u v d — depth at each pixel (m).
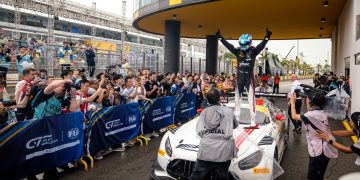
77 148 5.29
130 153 6.45
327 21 17.56
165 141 4.82
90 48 14.12
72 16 23.47
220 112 3.42
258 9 14.21
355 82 10.21
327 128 3.63
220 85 13.52
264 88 22.61
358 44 9.71
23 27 25.11
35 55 13.11
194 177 3.46
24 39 14.30
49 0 20.72
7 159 4.08
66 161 5.05
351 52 11.28
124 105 6.68
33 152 4.43
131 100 7.35
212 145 3.35
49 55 13.27
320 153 3.61
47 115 4.76
